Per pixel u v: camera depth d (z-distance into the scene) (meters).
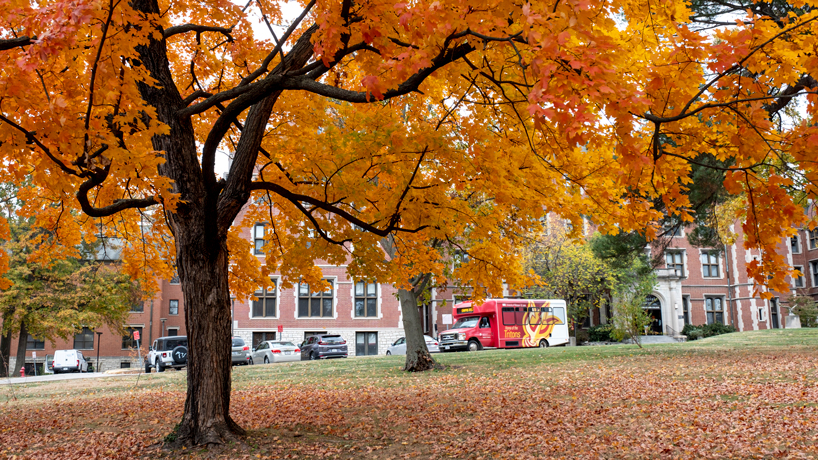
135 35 4.84
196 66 8.20
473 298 8.36
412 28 3.99
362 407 10.31
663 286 42.94
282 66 6.26
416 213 6.73
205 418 6.93
